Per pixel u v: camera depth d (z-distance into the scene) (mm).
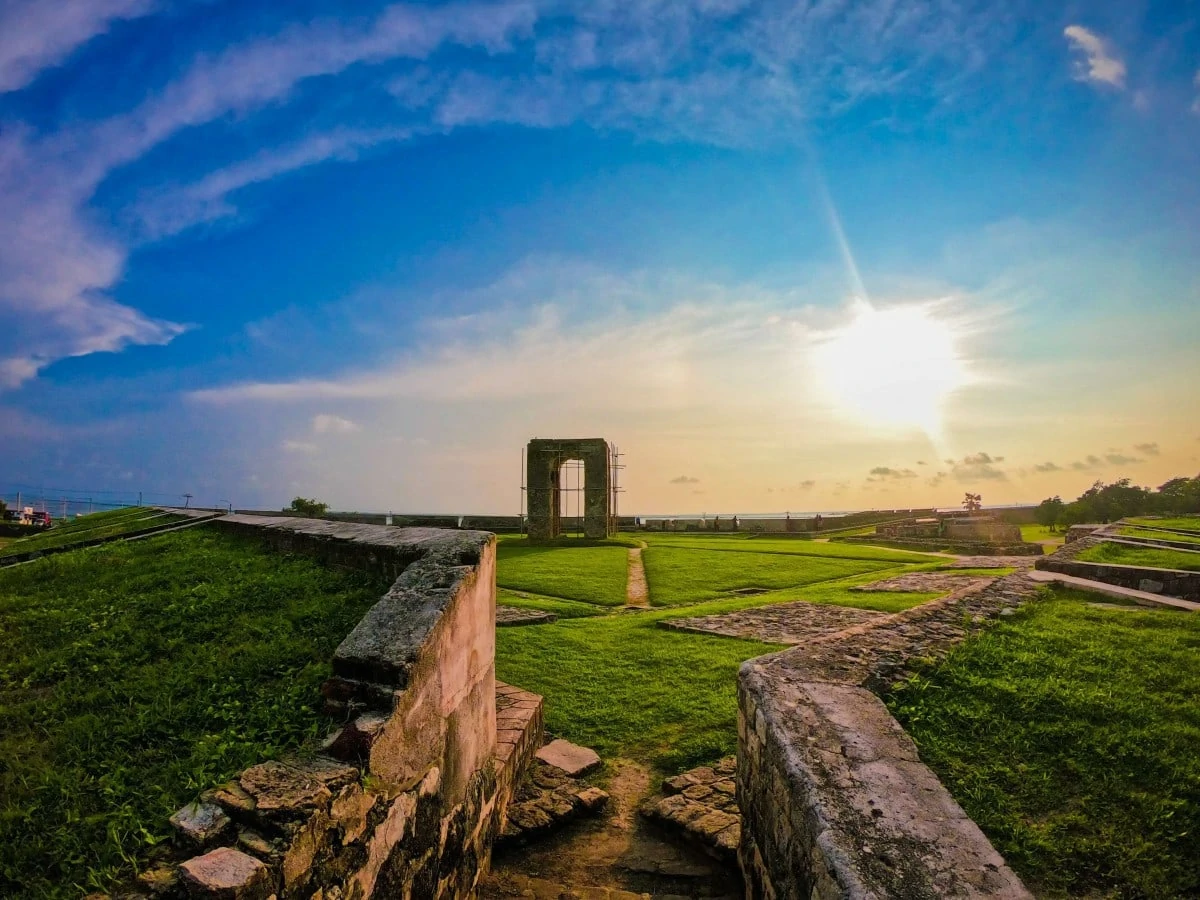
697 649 10016
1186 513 37656
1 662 5891
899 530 32094
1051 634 6570
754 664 5504
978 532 29641
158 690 5004
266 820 3121
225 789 3395
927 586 15352
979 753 4496
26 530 28188
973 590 8555
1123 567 9422
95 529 16125
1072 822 3818
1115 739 4484
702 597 15172
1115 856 3553
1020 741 4602
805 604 13359
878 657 5805
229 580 7750
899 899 2830
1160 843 3615
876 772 3836
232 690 4871
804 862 3512
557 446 29281
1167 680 5402
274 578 7531
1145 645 6211
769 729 4410
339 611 6273
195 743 4188
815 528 38438
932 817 3439
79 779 3926
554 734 7438
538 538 28844
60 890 3041
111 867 3098
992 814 3877
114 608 7055
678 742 7094
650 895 4934
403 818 3947
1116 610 7578
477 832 5121
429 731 4336
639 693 8352
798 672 5328
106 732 4426
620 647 10258
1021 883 2979
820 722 4406
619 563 20156
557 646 10359
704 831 5387
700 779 6230
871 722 4496
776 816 4145
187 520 14219
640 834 5691
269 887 2859
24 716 4797
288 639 5754
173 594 7340
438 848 4406
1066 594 8633
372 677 4172
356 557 7410
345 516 34719
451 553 5387
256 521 10883
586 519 29922
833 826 3307
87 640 6160
